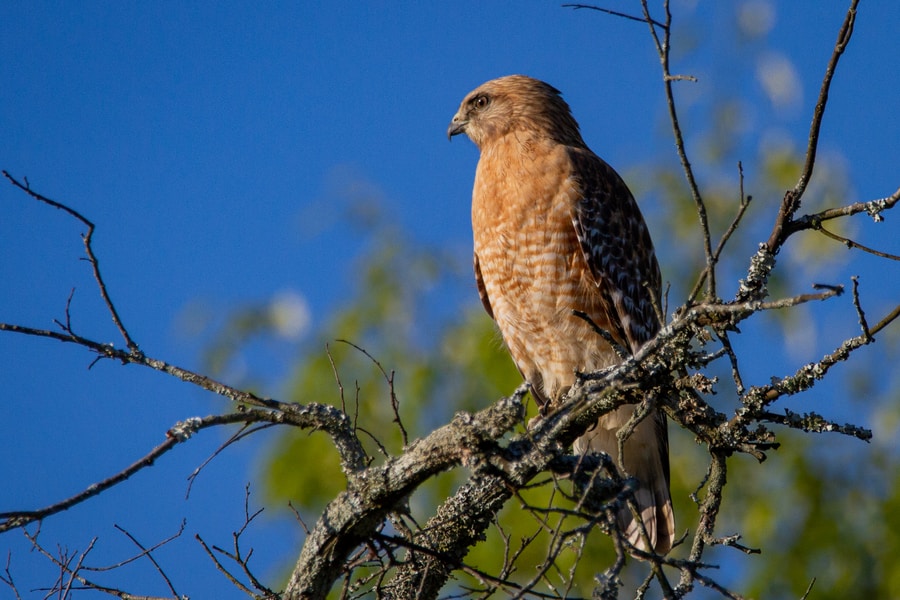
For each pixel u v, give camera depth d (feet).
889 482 40.78
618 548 18.42
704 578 18.98
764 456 23.12
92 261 21.11
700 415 23.41
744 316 19.38
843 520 40.19
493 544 35.91
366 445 39.63
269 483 38.86
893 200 19.95
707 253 19.27
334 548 21.58
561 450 22.24
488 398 41.01
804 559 39.50
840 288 15.74
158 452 19.07
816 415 22.33
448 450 20.49
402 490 21.06
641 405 22.76
